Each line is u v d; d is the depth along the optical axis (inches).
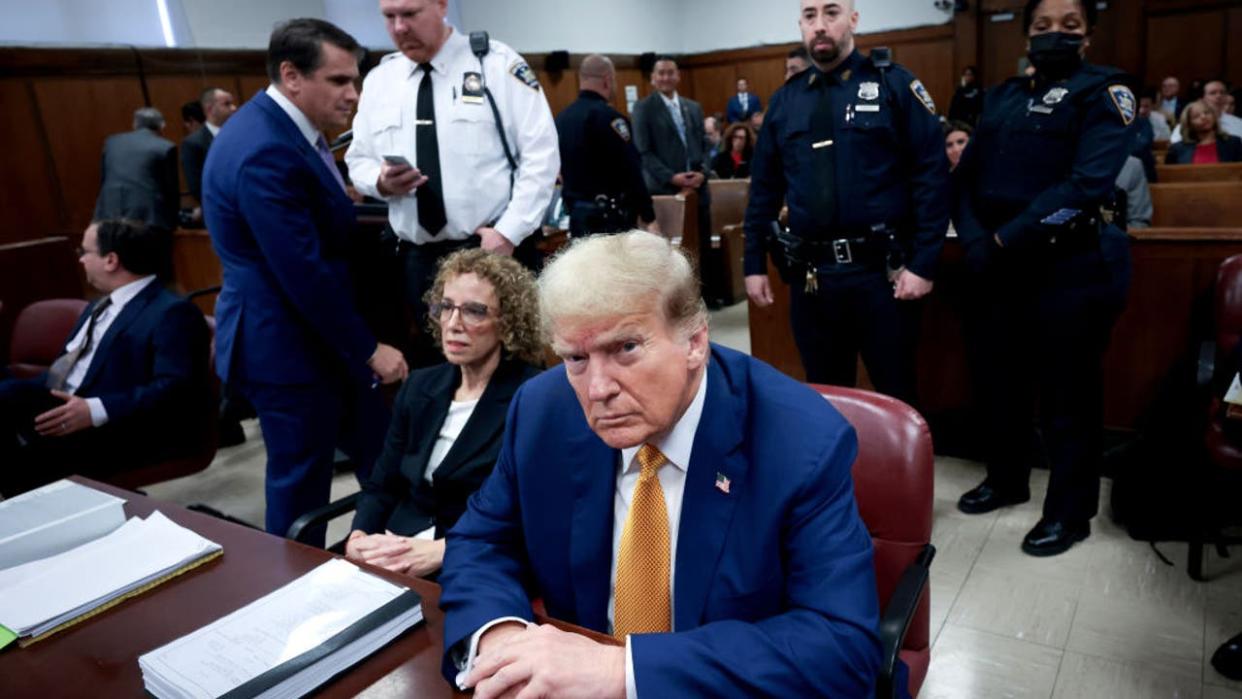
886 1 436.1
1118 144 83.7
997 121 93.4
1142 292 111.0
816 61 95.4
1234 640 76.1
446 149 92.0
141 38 253.6
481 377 68.3
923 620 52.2
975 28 412.5
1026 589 91.2
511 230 91.6
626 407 37.1
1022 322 95.5
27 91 232.7
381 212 112.1
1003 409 103.9
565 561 44.4
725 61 485.1
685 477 40.8
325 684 39.0
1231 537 94.4
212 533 55.7
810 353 104.8
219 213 82.6
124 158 203.8
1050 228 87.4
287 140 81.9
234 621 42.4
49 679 40.8
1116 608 86.7
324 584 45.5
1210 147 229.5
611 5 431.5
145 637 43.6
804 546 38.2
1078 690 75.2
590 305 35.9
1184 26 394.0
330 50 82.0
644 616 41.8
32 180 237.1
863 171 94.0
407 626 42.7
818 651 35.5
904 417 51.6
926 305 123.9
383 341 114.0
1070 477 96.6
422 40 90.3
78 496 58.1
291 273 80.4
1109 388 116.6
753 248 108.1
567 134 153.4
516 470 46.2
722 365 42.8
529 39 380.2
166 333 98.9
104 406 94.5
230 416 152.4
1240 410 75.2
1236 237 103.4
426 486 67.9
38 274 157.0
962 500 109.4
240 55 275.7
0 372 121.0
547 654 36.6
